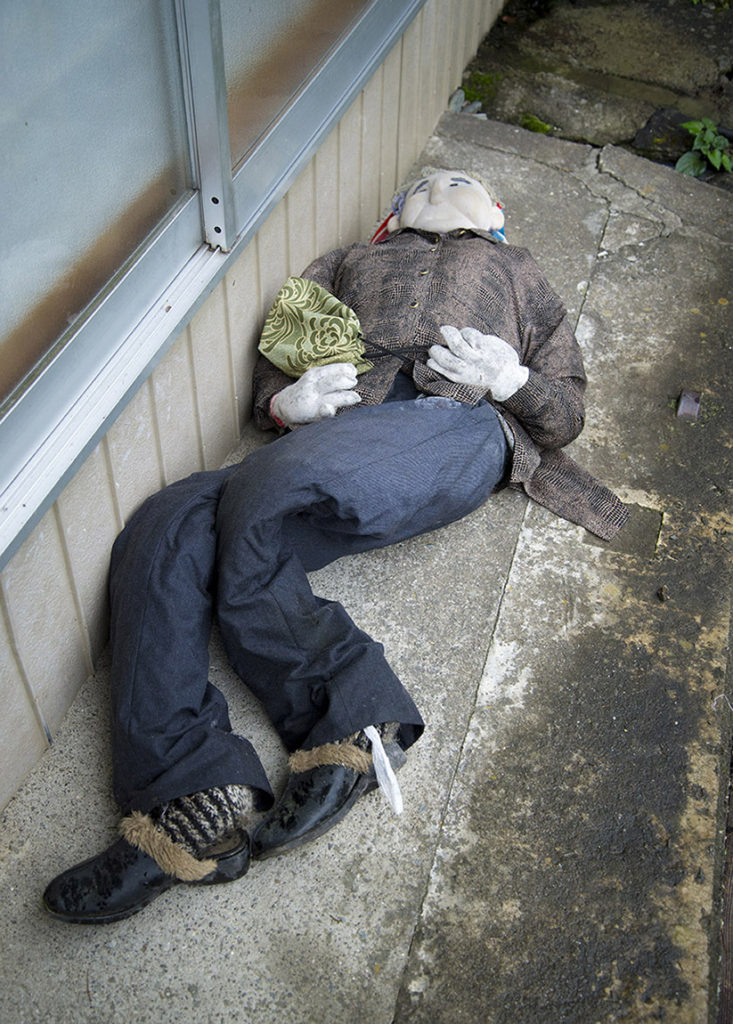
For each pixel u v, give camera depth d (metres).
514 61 4.11
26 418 1.63
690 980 1.73
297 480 1.93
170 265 2.00
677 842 1.90
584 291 3.13
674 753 2.04
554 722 2.07
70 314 1.74
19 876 1.79
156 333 1.92
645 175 3.57
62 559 1.85
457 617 2.24
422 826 1.89
